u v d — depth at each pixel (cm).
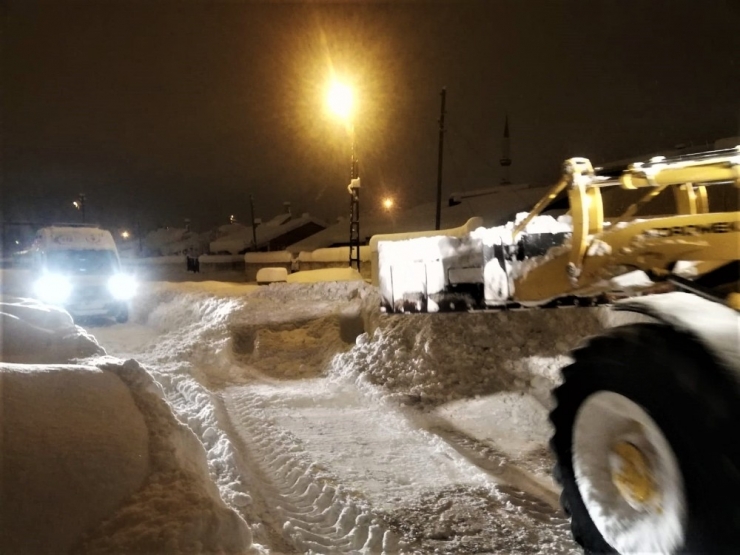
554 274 477
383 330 1016
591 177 415
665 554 296
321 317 1232
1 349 537
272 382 988
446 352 916
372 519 468
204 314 1394
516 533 460
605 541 338
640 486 316
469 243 684
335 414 802
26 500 323
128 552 310
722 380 269
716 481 265
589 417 351
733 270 372
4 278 1720
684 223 397
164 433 425
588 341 349
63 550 309
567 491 366
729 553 262
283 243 6156
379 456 629
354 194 2088
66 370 456
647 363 300
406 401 836
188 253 7906
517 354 898
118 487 356
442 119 2556
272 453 623
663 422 291
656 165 396
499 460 624
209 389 898
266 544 421
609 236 412
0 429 359
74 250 1686
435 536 453
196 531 333
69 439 374
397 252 729
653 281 398
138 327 1590
